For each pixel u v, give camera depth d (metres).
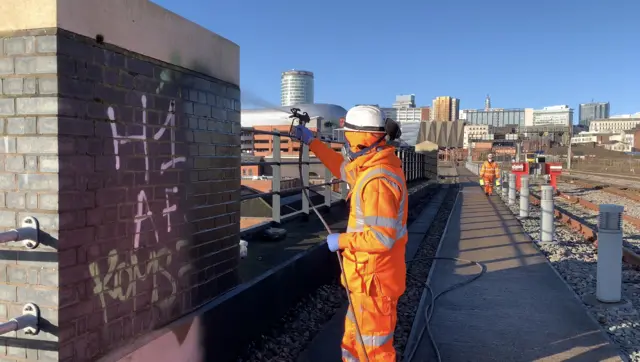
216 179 4.34
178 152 3.78
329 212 10.58
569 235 12.21
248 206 10.47
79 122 2.83
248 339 4.72
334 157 3.74
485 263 8.59
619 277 6.24
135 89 3.29
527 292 6.68
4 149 2.77
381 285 3.02
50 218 2.71
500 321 5.54
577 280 7.53
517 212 17.11
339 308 6.32
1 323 2.82
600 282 6.30
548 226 10.98
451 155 103.50
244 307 4.63
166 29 3.61
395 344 5.19
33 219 2.72
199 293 4.08
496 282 7.25
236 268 4.72
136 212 3.32
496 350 4.73
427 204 21.23
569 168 61.34
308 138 3.79
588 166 67.75
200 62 4.07
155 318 3.53
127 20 3.20
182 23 3.81
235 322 4.45
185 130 3.86
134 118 3.28
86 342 2.92
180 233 3.81
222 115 4.45
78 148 2.82
